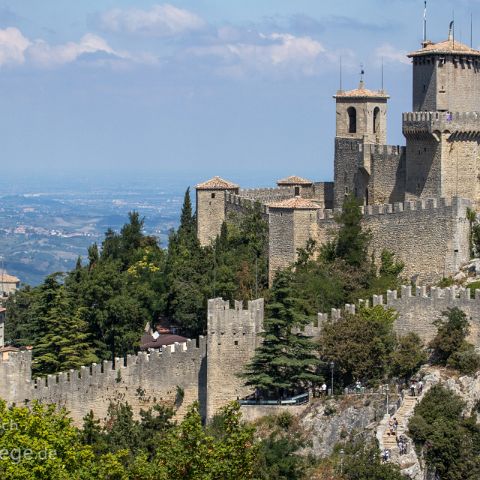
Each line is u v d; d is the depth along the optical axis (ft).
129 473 583.58
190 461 574.97
